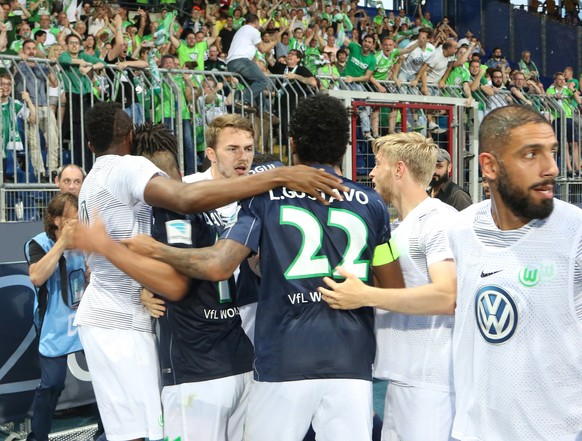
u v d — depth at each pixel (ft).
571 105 34.30
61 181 15.79
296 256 8.46
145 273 8.50
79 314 10.69
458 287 7.81
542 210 6.99
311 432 12.25
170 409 9.82
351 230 8.66
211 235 9.89
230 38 38.52
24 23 31.76
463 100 31.50
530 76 44.04
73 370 16.85
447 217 9.50
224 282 9.80
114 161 10.33
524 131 6.95
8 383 16.19
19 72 21.42
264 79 26.05
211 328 9.70
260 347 8.70
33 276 13.88
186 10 42.70
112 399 10.38
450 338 9.75
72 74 22.79
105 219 10.20
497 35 55.11
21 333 16.48
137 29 37.29
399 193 10.15
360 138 28.55
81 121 22.31
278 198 8.58
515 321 7.15
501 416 7.30
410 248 9.63
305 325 8.48
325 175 8.61
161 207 9.29
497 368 7.29
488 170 7.25
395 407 10.19
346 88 30.45
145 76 24.07
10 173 21.67
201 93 24.86
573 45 57.67
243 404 10.13
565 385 7.06
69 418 17.44
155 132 10.96
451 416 9.78
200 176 13.01
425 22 51.21
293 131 8.92
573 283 6.95
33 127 21.81
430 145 10.12
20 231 18.03
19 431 16.49
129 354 10.41
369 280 8.86
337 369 8.52
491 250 7.39
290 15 42.19
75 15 36.78
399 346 9.96
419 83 33.83
